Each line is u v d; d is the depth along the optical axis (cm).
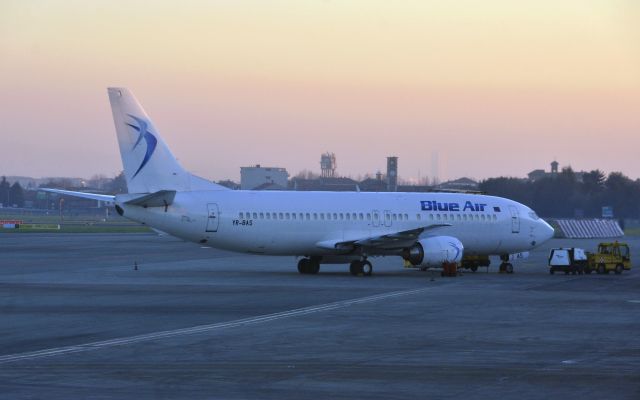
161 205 9188
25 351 4441
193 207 9281
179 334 5069
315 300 7031
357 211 10131
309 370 3959
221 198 9456
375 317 5934
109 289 7906
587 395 3466
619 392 3525
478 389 3569
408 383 3678
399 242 9906
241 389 3541
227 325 5472
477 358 4303
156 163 9256
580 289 8325
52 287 8088
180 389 3534
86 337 4934
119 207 9138
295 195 9894
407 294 7612
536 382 3716
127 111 9150
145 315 5975
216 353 4412
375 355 4375
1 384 3619
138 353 4400
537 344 4766
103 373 3869
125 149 9169
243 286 8312
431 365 4100
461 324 5588
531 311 6350
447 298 7275
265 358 4275
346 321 5706
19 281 8756
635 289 8350
